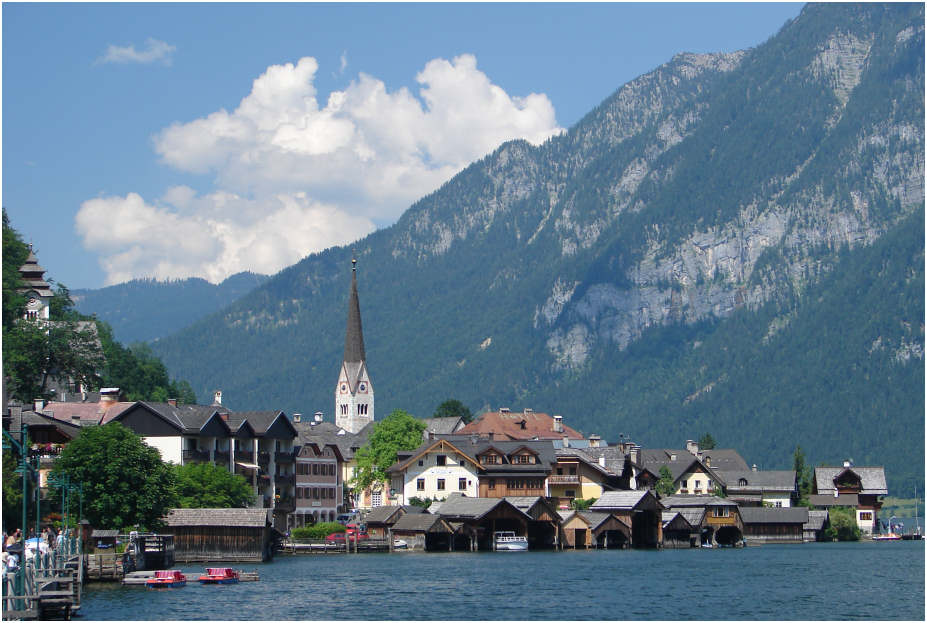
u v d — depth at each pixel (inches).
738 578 5674.2
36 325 7583.7
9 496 4626.0
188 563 6245.1
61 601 3671.3
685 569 6131.9
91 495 5310.0
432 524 7519.7
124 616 4114.2
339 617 4207.7
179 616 4143.7
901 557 7386.8
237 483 6899.6
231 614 4227.4
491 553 7352.4
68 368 7706.7
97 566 5054.1
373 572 5812.0
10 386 7253.9
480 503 7726.4
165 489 5561.0
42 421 6131.9
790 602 4753.9
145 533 5457.7
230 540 6318.9
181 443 7047.2
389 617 4224.9
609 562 6569.9
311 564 6343.5
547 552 7495.1
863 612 4495.6
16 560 3617.1
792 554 7711.6
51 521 5251.0
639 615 4345.5
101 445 5369.1
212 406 7849.4
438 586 5157.5
